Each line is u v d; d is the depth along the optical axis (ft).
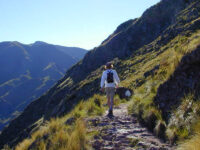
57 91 411.34
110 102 31.07
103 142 20.12
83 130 21.62
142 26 384.88
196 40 25.05
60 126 25.96
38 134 25.94
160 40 251.60
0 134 409.90
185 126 18.29
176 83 23.62
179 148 15.92
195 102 18.86
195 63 22.53
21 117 430.20
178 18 241.14
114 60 365.20
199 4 225.15
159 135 20.56
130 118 27.68
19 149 24.85
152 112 23.75
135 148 18.34
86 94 220.43
